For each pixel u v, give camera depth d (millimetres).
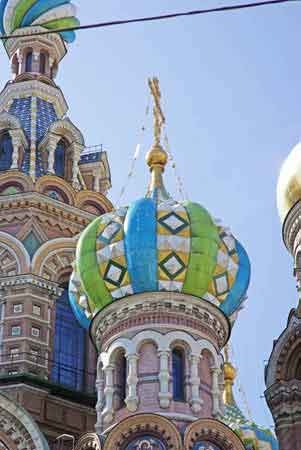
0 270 56500
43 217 58531
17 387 52000
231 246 49812
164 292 47562
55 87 66312
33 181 59562
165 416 44875
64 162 62688
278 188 53156
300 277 50969
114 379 47031
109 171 64125
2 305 55312
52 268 57062
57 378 54500
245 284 49812
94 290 48688
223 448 44250
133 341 47000
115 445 43719
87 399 53156
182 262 47969
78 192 60406
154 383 46000
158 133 54656
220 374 47781
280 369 48375
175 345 47062
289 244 52594
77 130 63438
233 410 59375
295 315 49188
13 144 61719
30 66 67125
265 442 56688
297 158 52281
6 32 68938
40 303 55562
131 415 44188
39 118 64000
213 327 48375
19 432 48250
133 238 48250
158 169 53406
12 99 65438
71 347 56094
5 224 58188
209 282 48250
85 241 49781
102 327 48500
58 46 68625
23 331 54188
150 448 43594
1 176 59812
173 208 49562
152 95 56062
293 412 47188
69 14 69062
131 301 47781
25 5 68562
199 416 45594
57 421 51969
